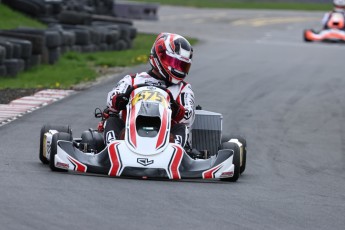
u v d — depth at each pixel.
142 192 29.11
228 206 27.98
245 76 78.62
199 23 157.50
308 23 173.38
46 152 34.66
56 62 81.44
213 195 29.77
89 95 61.38
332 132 52.78
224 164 32.72
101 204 26.73
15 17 105.75
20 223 23.58
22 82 67.44
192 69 82.19
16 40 73.94
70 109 54.31
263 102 63.50
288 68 87.12
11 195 27.25
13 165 34.38
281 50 107.69
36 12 108.25
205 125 36.44
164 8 193.62
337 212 28.59
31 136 43.66
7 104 55.12
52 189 28.70
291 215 27.44
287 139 49.22
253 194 30.88
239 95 66.25
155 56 35.16
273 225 25.67
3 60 68.75
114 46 101.62
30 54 74.81
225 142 34.19
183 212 26.47
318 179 37.16
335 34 125.88
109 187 29.61
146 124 33.19
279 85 73.88
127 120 32.84
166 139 32.34
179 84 35.56
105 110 35.47
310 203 30.02
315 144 48.22
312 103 64.50
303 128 53.53
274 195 31.12
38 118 50.00
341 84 76.44
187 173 32.06
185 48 35.00
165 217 25.55
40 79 69.94
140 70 80.75
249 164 40.28
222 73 79.94
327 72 85.06
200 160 32.94
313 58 98.69
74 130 46.84
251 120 55.12
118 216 25.23
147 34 127.00
